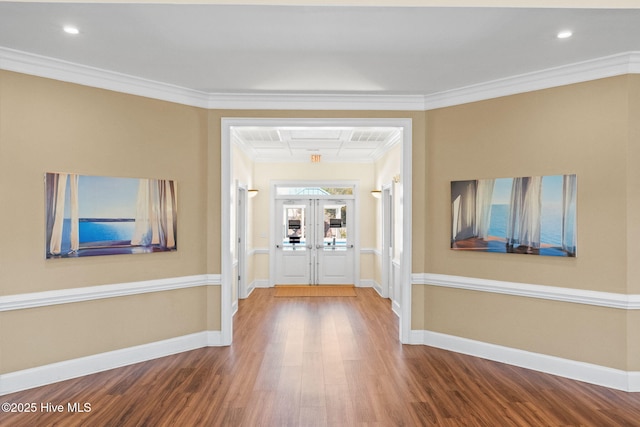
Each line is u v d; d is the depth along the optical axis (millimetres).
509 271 4426
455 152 4832
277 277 9586
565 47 3613
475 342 4656
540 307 4215
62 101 3984
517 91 4371
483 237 4586
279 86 4688
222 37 3410
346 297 8227
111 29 3268
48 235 3867
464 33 3340
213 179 5016
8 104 3684
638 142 3748
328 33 3338
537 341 4234
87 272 4133
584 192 3953
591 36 3396
